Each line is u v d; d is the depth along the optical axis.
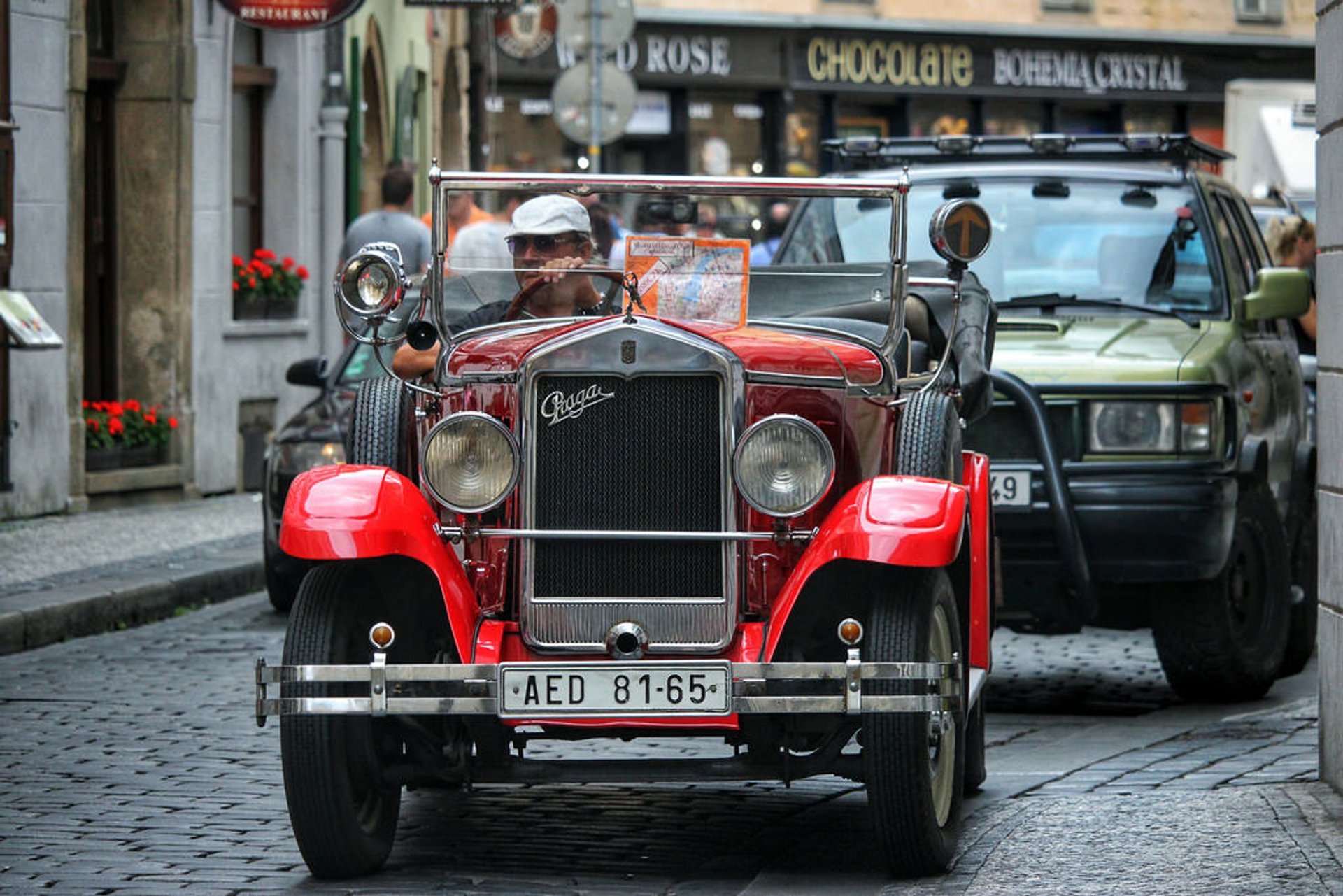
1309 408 38.53
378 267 20.16
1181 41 122.69
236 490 56.62
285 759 18.33
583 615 18.92
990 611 22.31
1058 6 118.88
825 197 20.78
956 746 19.53
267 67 60.78
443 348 20.22
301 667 18.14
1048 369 28.03
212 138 55.28
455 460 18.77
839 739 18.86
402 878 18.92
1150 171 32.06
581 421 18.91
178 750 24.91
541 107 103.62
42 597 34.66
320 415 37.47
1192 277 30.92
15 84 46.28
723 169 109.06
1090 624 30.44
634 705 18.16
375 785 19.12
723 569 18.81
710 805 22.23
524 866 19.47
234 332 56.28
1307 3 128.25
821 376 19.38
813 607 19.30
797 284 21.11
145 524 47.06
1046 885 17.55
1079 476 27.83
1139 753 24.31
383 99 76.12
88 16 52.34
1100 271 31.12
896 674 18.03
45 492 47.41
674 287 20.16
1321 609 21.45
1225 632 28.56
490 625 18.81
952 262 21.12
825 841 20.36
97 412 51.56
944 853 18.64
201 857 19.78
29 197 46.81
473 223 21.66
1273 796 20.58
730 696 18.09
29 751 24.83
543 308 20.69
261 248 61.31
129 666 31.45
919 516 18.39
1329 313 21.17
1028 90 118.00
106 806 21.94
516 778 18.92
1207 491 27.61
